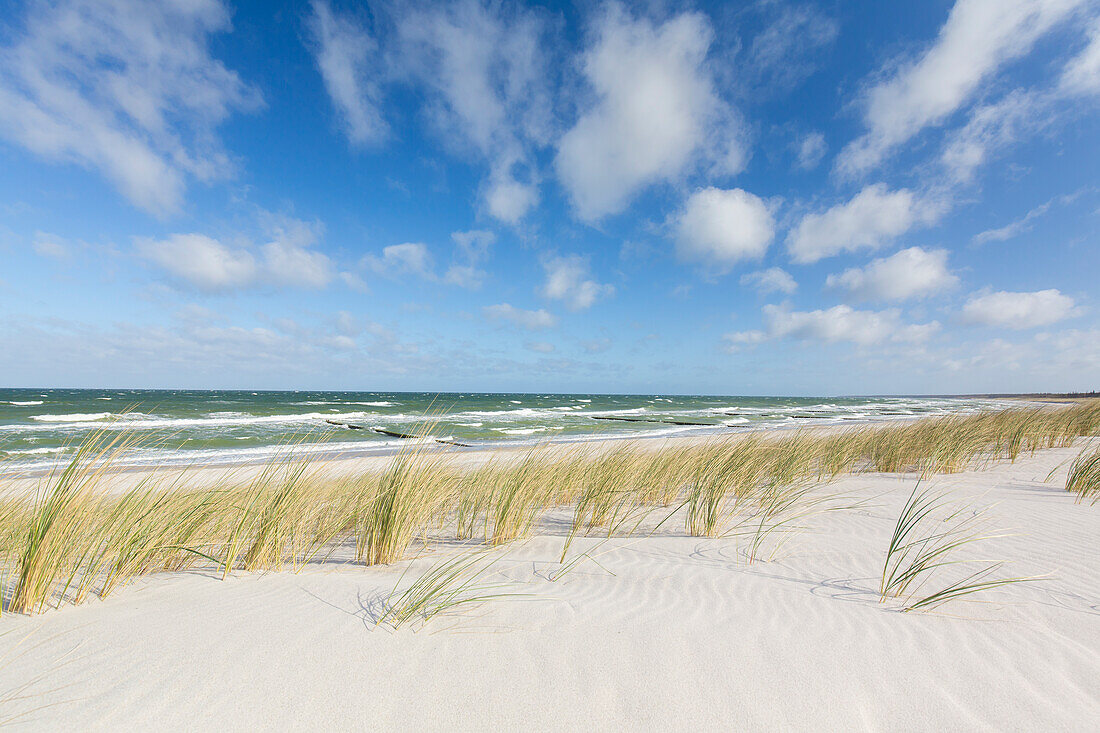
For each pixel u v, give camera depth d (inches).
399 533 151.2
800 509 219.9
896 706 74.8
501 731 67.0
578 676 80.6
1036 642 95.1
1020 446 414.3
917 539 169.0
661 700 74.8
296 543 159.9
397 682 77.3
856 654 90.0
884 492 257.3
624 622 102.3
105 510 134.0
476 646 89.7
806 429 513.3
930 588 124.0
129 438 148.3
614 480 232.5
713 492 195.6
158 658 81.7
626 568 141.5
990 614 108.0
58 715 66.0
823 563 146.0
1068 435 460.8
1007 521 191.0
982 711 73.8
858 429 450.0
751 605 113.2
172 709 68.6
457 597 114.7
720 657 88.0
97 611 100.9
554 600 114.5
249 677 77.1
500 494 193.9
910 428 410.0
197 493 167.6
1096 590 121.6
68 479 115.1
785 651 90.7
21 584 99.4
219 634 91.2
